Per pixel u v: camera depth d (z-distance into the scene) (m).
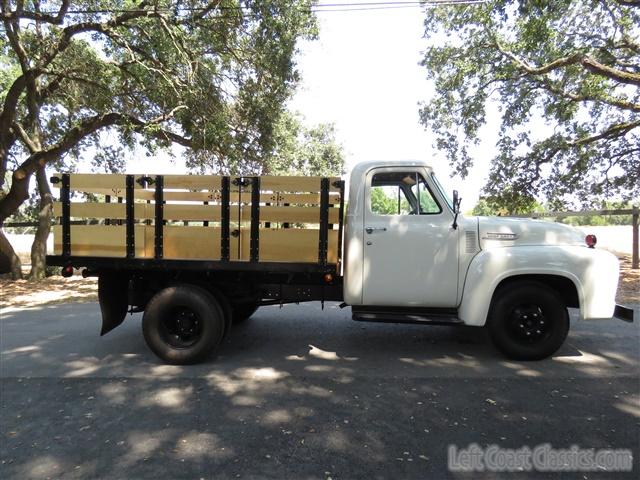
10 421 3.81
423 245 5.14
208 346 5.18
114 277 5.62
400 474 2.95
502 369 4.91
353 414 3.85
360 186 5.29
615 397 4.12
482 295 4.97
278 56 11.34
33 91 12.52
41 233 13.98
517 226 5.20
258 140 12.73
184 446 3.35
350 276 5.23
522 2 10.17
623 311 5.01
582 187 15.77
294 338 6.25
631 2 10.70
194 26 11.05
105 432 3.59
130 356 5.60
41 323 7.64
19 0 10.43
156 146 11.89
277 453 3.23
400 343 5.96
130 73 11.30
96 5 11.23
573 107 13.91
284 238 5.13
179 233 5.27
